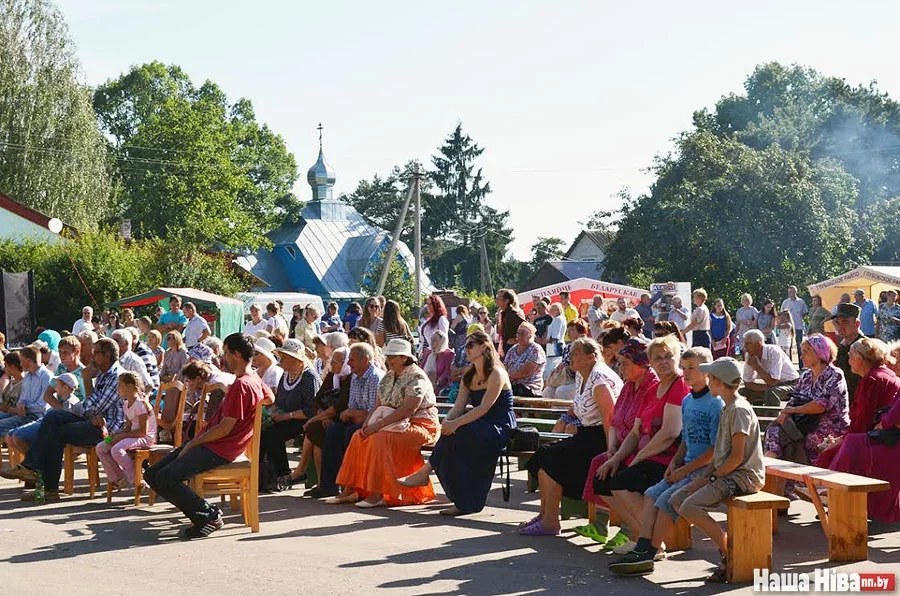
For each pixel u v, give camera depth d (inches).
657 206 1996.8
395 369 428.1
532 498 438.0
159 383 554.9
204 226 2317.9
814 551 330.3
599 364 366.0
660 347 327.3
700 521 295.6
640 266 2039.9
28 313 1123.3
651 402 332.8
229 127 2603.3
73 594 290.5
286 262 2864.2
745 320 1030.4
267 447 462.9
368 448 420.8
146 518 402.3
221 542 357.4
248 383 374.9
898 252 2511.1
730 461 292.5
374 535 365.7
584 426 364.5
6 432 503.8
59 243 1553.9
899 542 341.1
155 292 1075.3
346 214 3102.9
